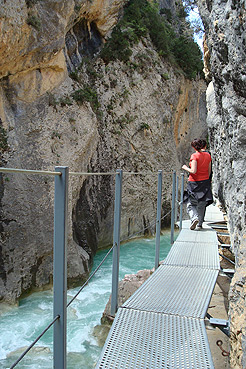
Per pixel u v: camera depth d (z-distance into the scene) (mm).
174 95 20688
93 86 15617
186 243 4977
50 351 6613
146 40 19422
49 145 11094
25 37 9766
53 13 10648
